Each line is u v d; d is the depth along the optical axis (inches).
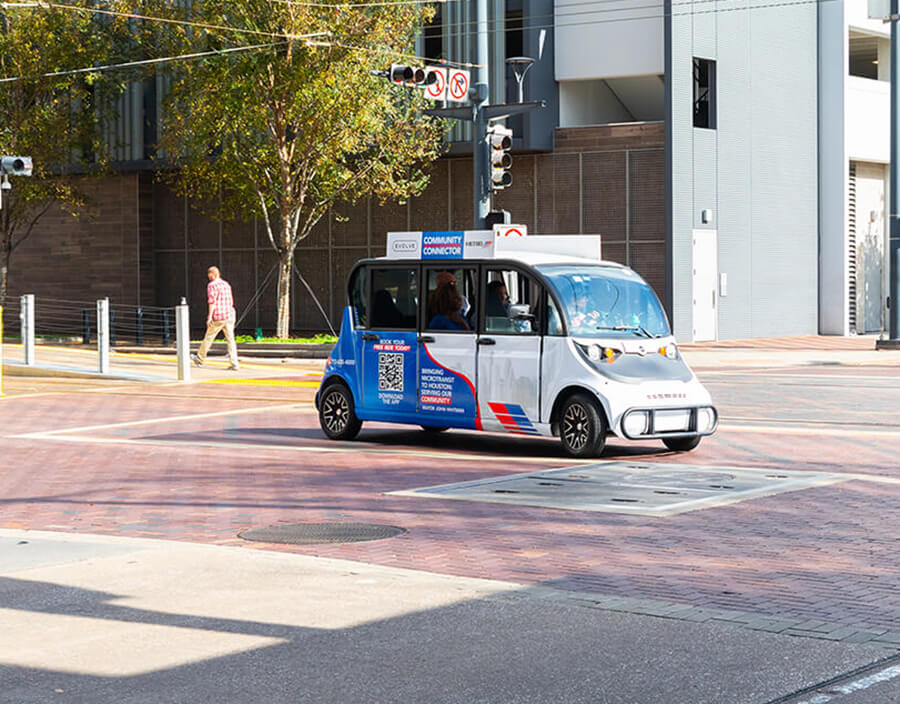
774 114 1803.6
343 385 766.5
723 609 352.2
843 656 306.5
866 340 1776.6
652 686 285.3
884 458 653.9
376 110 1544.0
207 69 1520.7
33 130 1758.1
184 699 281.0
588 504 522.3
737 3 1734.7
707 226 1701.5
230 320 1306.6
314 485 590.9
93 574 398.0
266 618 344.5
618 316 696.4
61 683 292.4
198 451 719.1
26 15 1702.8
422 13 1510.8
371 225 1841.8
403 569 404.5
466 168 1771.7
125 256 1968.5
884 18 1544.0
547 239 726.5
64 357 1392.7
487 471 629.9
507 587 377.1
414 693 282.7
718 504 519.2
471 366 714.2
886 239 2021.4
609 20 1686.8
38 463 679.7
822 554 424.5
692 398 687.1
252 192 1622.8
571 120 1743.4
